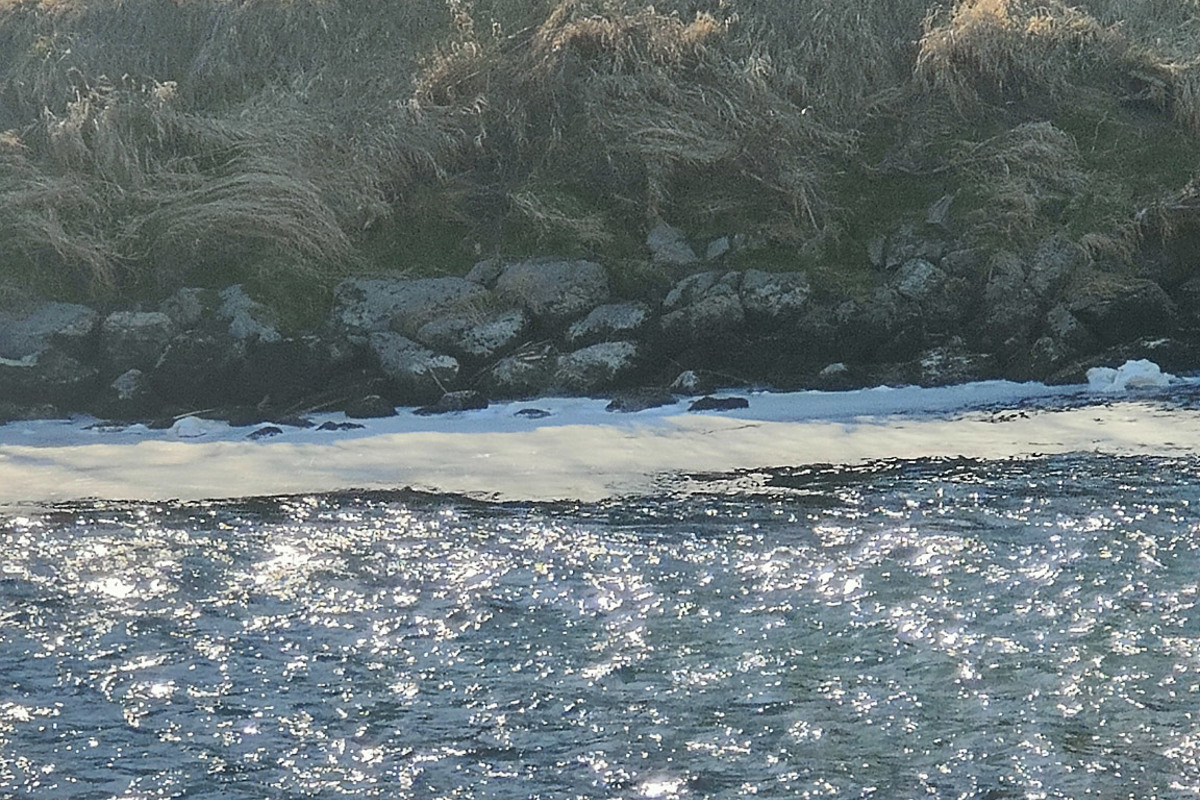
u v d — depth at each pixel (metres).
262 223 33.94
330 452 26.62
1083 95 37.53
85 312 31.67
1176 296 32.28
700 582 19.97
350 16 40.78
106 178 35.50
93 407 30.14
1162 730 15.83
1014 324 31.39
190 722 16.70
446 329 31.14
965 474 24.11
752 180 35.59
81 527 22.81
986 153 35.75
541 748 15.98
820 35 38.81
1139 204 34.00
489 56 38.72
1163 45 39.31
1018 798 14.73
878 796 14.88
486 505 23.41
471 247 34.31
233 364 30.20
